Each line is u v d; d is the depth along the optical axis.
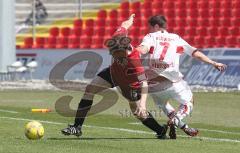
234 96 73.06
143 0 122.75
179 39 37.91
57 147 33.66
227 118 54.25
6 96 73.88
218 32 103.00
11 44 94.50
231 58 81.25
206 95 73.94
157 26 37.75
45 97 72.31
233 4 105.81
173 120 38.00
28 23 127.56
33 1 110.94
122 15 111.62
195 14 107.50
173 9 109.50
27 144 34.56
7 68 94.12
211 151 33.56
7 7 93.56
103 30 110.31
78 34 110.50
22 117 51.91
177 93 37.84
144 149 33.62
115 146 34.59
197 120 52.62
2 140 36.12
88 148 33.62
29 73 97.62
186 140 38.12
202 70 82.31
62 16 127.44
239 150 34.25
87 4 127.06
